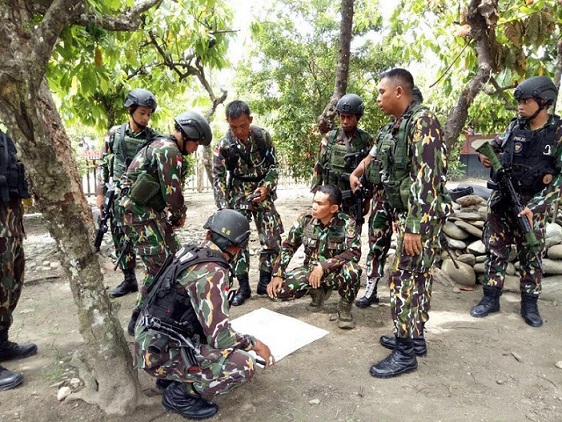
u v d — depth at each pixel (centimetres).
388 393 238
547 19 345
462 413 220
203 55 541
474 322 329
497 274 340
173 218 295
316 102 981
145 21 519
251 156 365
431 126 235
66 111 602
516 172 320
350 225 314
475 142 343
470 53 438
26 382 250
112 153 370
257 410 222
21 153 198
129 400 221
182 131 272
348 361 272
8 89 183
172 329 199
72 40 316
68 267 222
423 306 257
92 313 224
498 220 338
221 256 203
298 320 331
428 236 242
